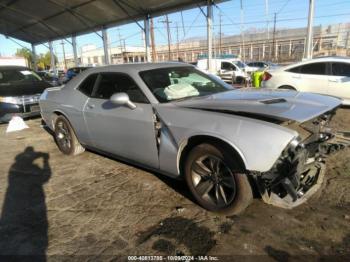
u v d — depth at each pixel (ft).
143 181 13.00
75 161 16.10
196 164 10.17
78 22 74.90
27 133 23.26
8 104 24.36
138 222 9.93
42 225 10.14
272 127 8.45
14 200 12.06
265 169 8.43
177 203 10.98
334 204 10.28
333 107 9.98
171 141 10.53
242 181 9.11
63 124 16.76
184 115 10.16
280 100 10.19
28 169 15.39
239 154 8.73
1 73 28.27
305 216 9.68
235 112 9.46
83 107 14.47
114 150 13.42
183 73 13.56
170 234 9.18
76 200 11.71
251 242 8.58
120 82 12.93
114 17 64.75
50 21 80.33
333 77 26.86
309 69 28.45
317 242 8.43
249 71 73.82
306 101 10.19
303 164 8.62
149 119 11.15
